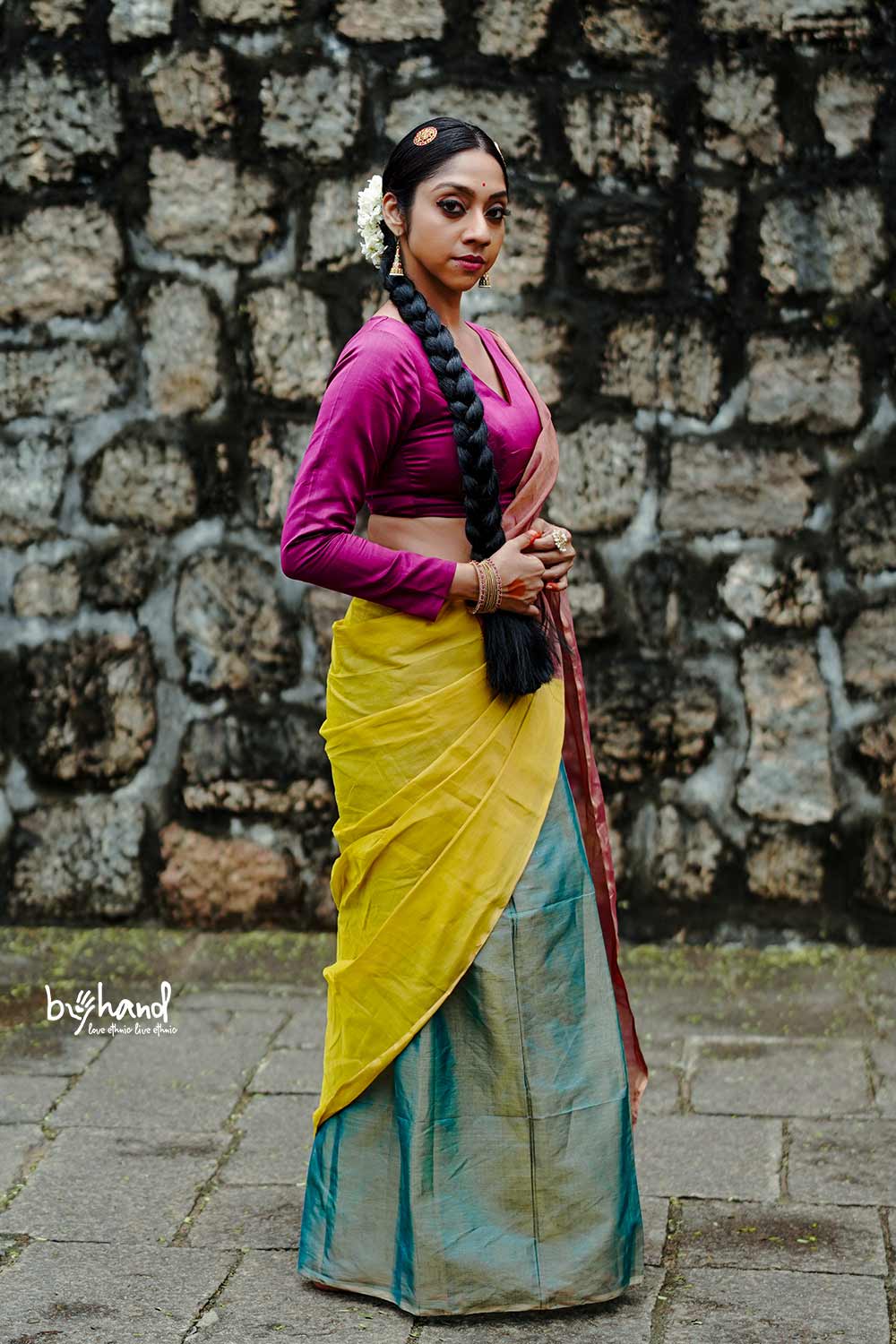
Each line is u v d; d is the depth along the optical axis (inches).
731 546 171.6
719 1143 125.3
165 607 175.6
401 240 101.1
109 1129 128.6
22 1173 120.8
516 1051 98.8
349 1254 102.0
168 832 177.8
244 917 177.9
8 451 175.3
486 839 99.5
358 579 97.2
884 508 169.8
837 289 168.6
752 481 170.6
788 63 166.9
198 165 170.9
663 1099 134.1
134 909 178.9
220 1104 133.5
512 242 169.5
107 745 177.2
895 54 166.4
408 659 99.8
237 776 176.6
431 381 98.0
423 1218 98.9
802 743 172.2
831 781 172.2
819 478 170.2
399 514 101.3
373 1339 97.2
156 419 174.2
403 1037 99.7
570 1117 99.6
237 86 169.8
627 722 173.2
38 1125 129.3
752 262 168.9
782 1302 101.2
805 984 160.9
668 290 169.6
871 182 167.3
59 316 173.8
